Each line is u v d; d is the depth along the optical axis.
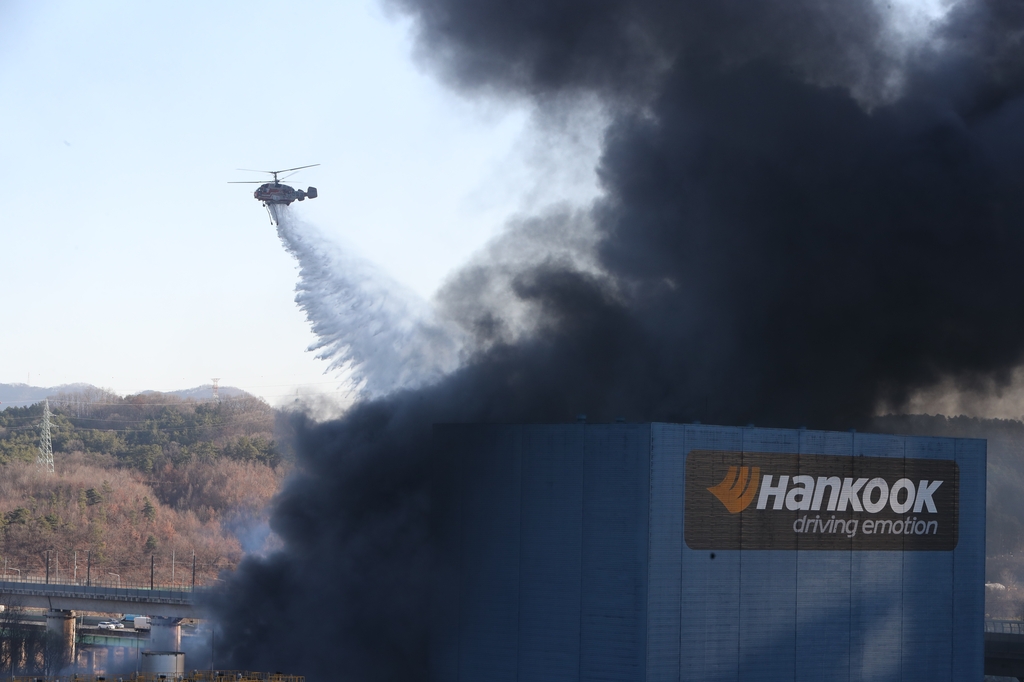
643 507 134.00
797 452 145.75
